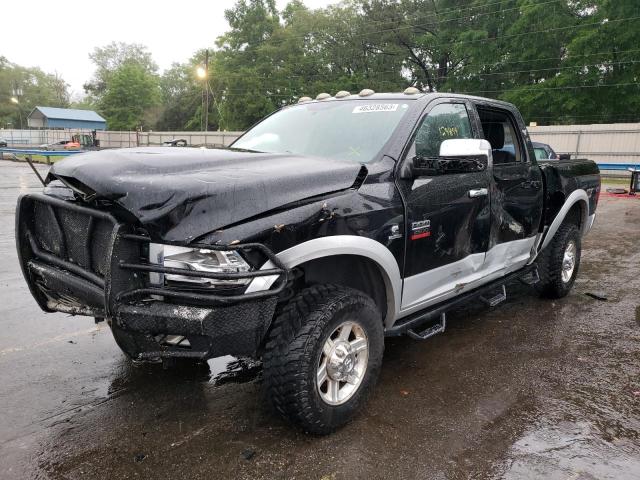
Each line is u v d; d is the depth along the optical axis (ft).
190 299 7.98
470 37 137.59
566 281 18.30
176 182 8.07
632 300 18.74
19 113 355.97
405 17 160.04
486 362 13.20
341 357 9.61
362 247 9.68
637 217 41.42
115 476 8.54
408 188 10.92
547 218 16.66
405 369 12.73
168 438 9.62
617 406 11.10
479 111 14.29
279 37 172.04
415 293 11.48
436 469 8.83
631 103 116.06
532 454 9.32
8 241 27.94
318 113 13.34
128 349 8.73
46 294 10.89
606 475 8.76
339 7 165.78
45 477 8.51
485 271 13.97
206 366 12.73
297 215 8.77
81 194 8.75
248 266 8.14
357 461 8.98
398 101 12.37
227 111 173.06
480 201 12.95
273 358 8.93
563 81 119.96
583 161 19.40
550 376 12.47
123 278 8.18
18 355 13.19
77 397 11.12
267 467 8.78
